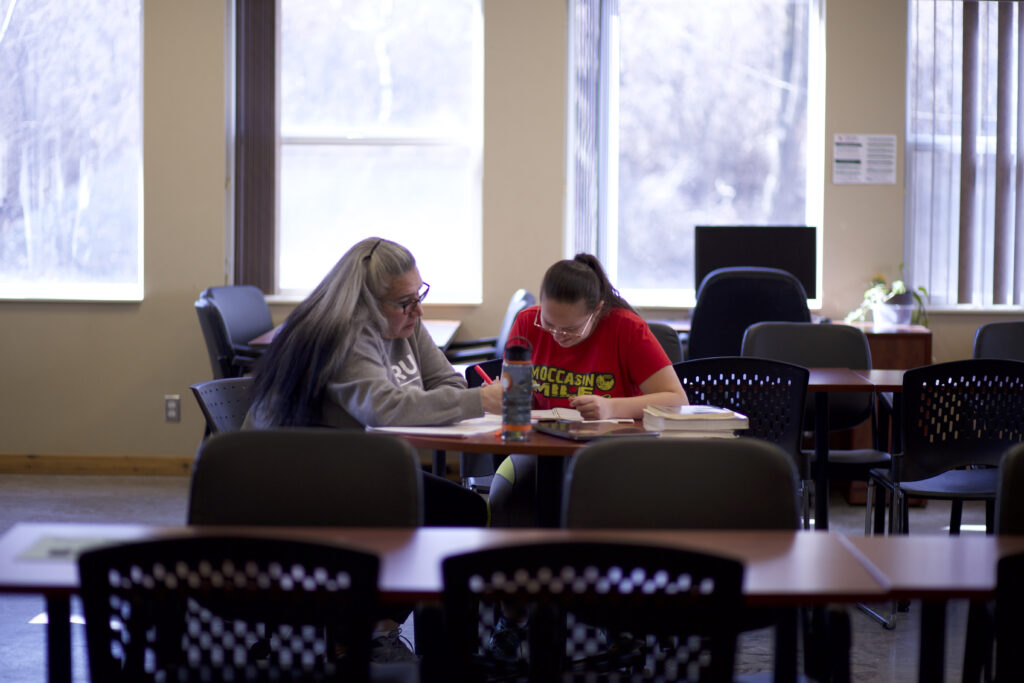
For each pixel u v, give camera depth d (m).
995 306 7.12
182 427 6.99
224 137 6.88
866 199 7.02
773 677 2.00
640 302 7.18
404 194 7.20
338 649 2.55
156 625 1.78
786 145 7.26
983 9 6.99
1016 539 2.17
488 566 1.70
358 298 3.31
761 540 2.13
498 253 7.02
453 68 7.12
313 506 2.36
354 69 7.12
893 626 4.20
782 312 5.83
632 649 2.43
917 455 4.05
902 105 6.97
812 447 5.89
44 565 1.93
